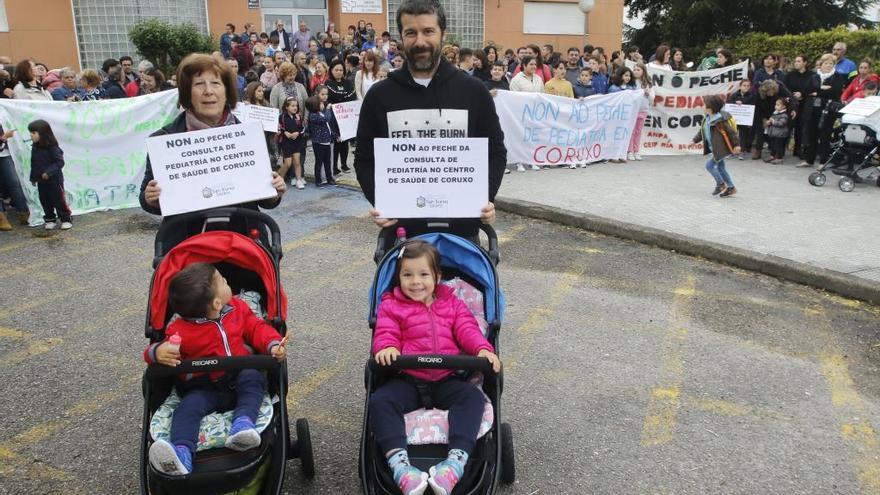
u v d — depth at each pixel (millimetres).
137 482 3594
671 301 6008
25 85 9484
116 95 11000
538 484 3590
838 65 11852
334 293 6109
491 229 3795
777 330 5445
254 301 3510
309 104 9844
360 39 18375
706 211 8664
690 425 4145
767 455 3861
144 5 18094
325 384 4566
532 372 4762
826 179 10719
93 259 7086
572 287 6320
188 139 3428
